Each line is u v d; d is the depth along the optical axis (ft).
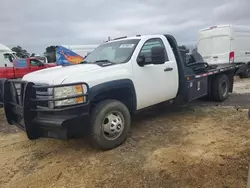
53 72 14.03
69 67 15.19
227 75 26.76
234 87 36.78
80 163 12.66
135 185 10.39
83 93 12.75
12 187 10.94
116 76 14.51
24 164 13.01
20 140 16.58
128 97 15.76
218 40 44.42
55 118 12.30
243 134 15.33
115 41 18.62
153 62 16.10
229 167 11.21
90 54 19.10
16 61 60.34
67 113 12.37
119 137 14.34
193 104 24.61
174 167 11.52
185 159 12.21
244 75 48.01
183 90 19.27
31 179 11.47
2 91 15.03
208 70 23.58
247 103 24.27
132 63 15.70
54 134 12.69
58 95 12.26
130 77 15.33
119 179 10.93
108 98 14.83
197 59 23.61
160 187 10.11
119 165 12.15
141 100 16.25
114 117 14.08
